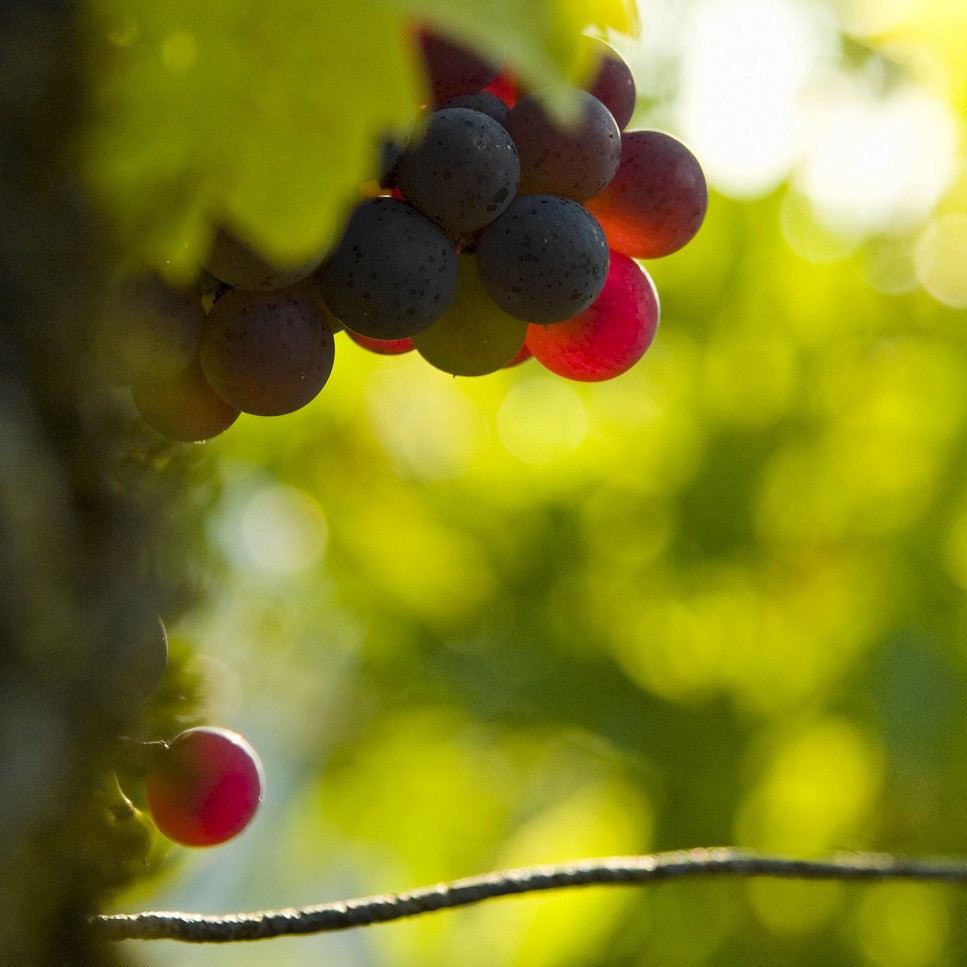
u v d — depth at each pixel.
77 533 0.50
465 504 3.92
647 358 3.86
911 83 2.76
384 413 3.62
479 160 0.67
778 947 3.71
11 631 0.46
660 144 0.81
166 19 0.51
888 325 3.74
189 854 1.04
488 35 0.49
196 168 0.53
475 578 4.02
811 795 3.84
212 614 0.81
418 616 4.04
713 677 3.99
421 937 3.90
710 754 3.92
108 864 0.64
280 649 3.80
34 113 0.49
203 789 0.75
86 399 0.51
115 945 0.61
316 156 0.54
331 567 3.81
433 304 0.69
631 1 0.78
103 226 0.51
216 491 0.71
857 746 3.72
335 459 3.60
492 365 0.81
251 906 4.31
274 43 0.52
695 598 3.95
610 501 4.02
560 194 0.74
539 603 4.08
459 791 4.07
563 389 3.91
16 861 0.47
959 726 3.46
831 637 3.79
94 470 0.52
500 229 0.71
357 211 0.69
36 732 0.47
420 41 0.67
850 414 3.81
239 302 0.68
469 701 3.99
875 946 3.74
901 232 3.53
